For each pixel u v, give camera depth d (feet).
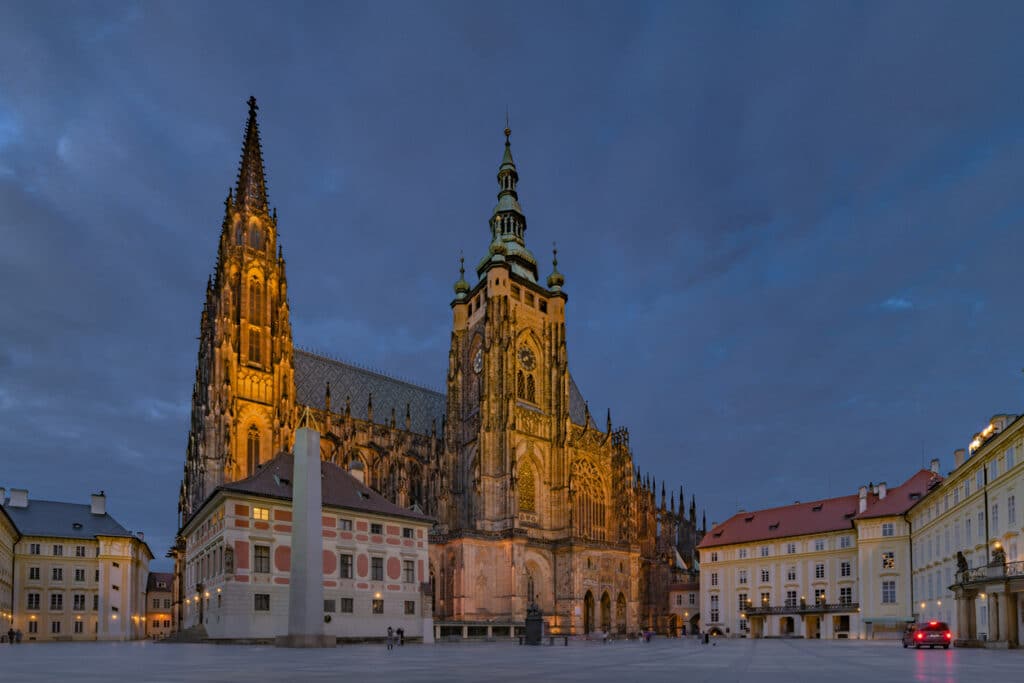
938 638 244.83
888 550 413.39
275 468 308.60
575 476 532.32
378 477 488.44
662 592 609.42
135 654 195.83
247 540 284.00
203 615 311.06
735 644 324.19
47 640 474.90
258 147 487.20
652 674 115.75
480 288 546.26
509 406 496.23
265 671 118.42
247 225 460.14
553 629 473.67
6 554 442.91
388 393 558.15
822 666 139.54
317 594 224.94
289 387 447.83
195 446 429.38
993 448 265.13
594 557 512.63
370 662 148.66
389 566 321.52
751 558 501.56
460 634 407.23
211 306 461.37
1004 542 258.57
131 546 522.06
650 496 626.23
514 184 613.11
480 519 479.00
